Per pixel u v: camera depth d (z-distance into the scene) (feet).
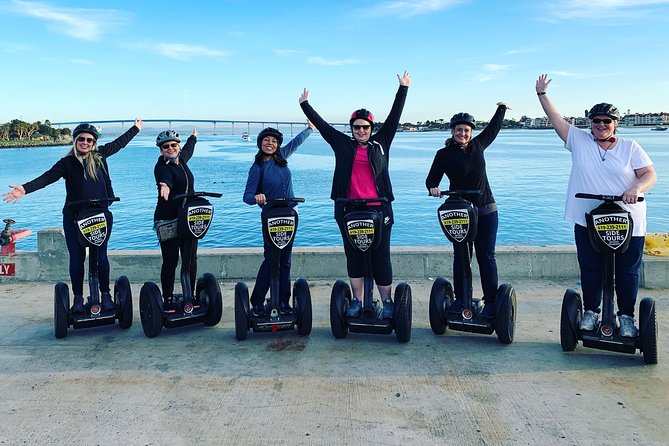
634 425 9.65
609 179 12.37
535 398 10.77
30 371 12.51
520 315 16.20
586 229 12.79
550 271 20.17
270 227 13.50
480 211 13.80
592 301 13.06
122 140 16.30
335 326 14.11
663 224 60.75
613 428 9.55
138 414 10.35
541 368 12.27
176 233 14.84
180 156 15.58
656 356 12.21
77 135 14.51
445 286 14.70
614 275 12.85
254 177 14.11
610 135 12.46
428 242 54.49
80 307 14.85
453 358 12.96
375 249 13.83
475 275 20.06
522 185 98.73
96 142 15.12
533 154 201.16
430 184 14.24
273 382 11.73
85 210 14.21
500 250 20.36
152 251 21.56
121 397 11.10
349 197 13.82
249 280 20.70
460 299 14.53
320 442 9.26
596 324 12.89
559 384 11.41
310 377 11.96
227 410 10.47
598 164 12.46
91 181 14.73
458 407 10.44
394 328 13.98
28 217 74.02
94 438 9.48
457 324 14.08
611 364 12.44
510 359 12.85
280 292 14.69
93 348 13.99
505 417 10.02
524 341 14.07
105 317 14.87
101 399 11.01
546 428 9.59
